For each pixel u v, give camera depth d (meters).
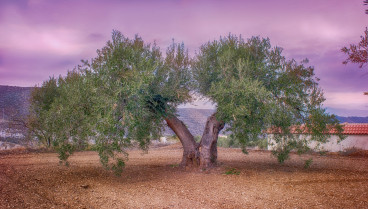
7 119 23.27
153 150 26.03
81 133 10.40
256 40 13.24
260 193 8.94
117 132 9.94
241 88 11.26
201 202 7.91
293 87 12.18
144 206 7.46
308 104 12.20
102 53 11.12
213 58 13.36
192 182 10.84
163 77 12.11
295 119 12.32
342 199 7.99
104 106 9.59
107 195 8.59
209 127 13.85
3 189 8.55
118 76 10.67
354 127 24.52
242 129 11.80
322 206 7.28
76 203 7.48
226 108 11.02
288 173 12.73
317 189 9.41
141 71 10.45
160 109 12.61
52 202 7.45
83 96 10.55
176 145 29.09
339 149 24.03
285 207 7.29
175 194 8.89
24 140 22.34
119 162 10.95
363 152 20.44
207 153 13.51
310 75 12.39
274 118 11.56
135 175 12.30
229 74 12.05
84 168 13.66
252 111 11.45
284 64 12.45
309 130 12.73
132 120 9.85
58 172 12.25
